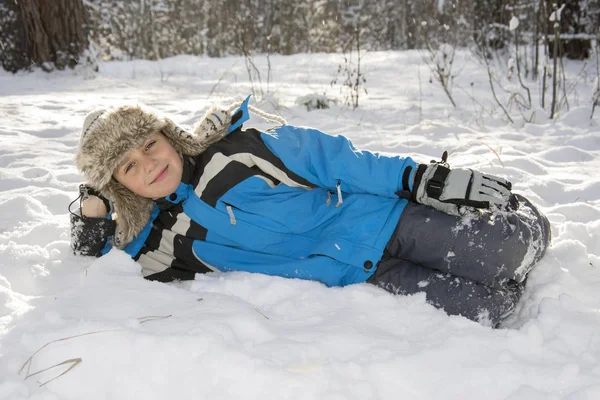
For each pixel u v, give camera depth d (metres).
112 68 11.33
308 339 1.90
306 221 2.42
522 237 2.20
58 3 9.16
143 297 2.10
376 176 2.37
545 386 1.76
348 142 2.49
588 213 3.14
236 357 1.73
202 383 1.70
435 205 2.31
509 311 2.24
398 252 2.38
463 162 4.05
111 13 19.28
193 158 2.43
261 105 5.96
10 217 3.01
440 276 2.30
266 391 1.67
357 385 1.70
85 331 1.81
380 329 2.04
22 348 1.79
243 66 11.58
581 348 1.93
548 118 5.49
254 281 2.33
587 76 7.53
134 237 2.53
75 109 6.11
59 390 1.68
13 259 2.51
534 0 7.66
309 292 2.26
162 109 6.09
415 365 1.79
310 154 2.44
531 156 4.28
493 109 5.97
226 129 2.43
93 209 2.45
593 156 4.29
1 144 4.53
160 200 2.39
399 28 19.62
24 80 8.60
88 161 2.22
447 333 2.00
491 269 2.22
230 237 2.42
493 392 1.75
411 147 4.54
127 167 2.25
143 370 1.72
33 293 2.27
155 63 12.91
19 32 9.16
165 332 1.83
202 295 2.16
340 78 9.23
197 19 22.34
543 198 3.51
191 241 2.46
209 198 2.39
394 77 9.09
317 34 17.78
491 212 2.29
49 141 4.72
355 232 2.36
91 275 2.28
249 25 11.67
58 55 9.27
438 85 7.90
